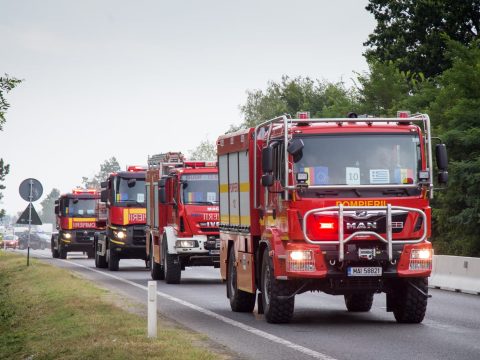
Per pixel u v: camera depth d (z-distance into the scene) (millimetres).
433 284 30047
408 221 18500
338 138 18625
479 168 39312
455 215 41406
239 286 21594
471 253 41156
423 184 18625
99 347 14805
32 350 16500
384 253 18344
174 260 32844
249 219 20922
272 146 19250
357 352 14891
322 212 18328
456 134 40500
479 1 67312
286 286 18891
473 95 45500
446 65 67812
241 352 14852
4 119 35688
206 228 32906
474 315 20984
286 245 18672
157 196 35438
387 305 19625
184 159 35719
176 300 25297
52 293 26312
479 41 49656
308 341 16312
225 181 23422
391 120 18875
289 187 18344
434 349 15266
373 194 18500
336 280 18516
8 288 32438
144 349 14266
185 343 14992
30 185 40531
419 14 68938
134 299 24031
